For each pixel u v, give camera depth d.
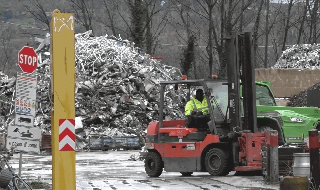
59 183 12.93
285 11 91.06
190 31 71.94
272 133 20.50
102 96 50.53
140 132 48.62
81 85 50.09
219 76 62.66
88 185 21.12
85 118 48.69
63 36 12.95
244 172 25.23
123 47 56.81
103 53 54.22
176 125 26.25
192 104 25.23
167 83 25.89
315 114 27.30
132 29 73.50
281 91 54.31
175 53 91.19
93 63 52.50
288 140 25.64
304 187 14.65
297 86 54.22
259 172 25.00
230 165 24.00
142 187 20.25
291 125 25.75
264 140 23.11
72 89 12.98
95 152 43.69
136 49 61.12
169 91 54.78
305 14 85.31
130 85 51.69
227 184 20.75
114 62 52.75
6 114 49.47
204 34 78.94
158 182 22.22
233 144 23.66
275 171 20.55
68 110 12.98
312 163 15.24
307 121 25.86
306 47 65.25
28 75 20.20
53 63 12.92
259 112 26.47
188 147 24.59
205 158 24.09
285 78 54.47
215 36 64.38
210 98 24.52
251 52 24.06
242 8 65.62
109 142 45.69
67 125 12.98
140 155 35.25
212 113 24.33
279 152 22.14
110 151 44.81
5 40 85.06
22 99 20.14
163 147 25.22
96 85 50.53
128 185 21.06
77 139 45.53
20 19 89.19
